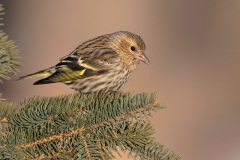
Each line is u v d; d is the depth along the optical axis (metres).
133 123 6.36
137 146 6.30
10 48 6.62
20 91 15.50
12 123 6.25
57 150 6.20
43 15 18.52
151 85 16.38
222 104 16.59
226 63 18.27
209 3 19.30
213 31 19.12
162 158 6.25
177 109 16.02
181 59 18.19
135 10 18.81
